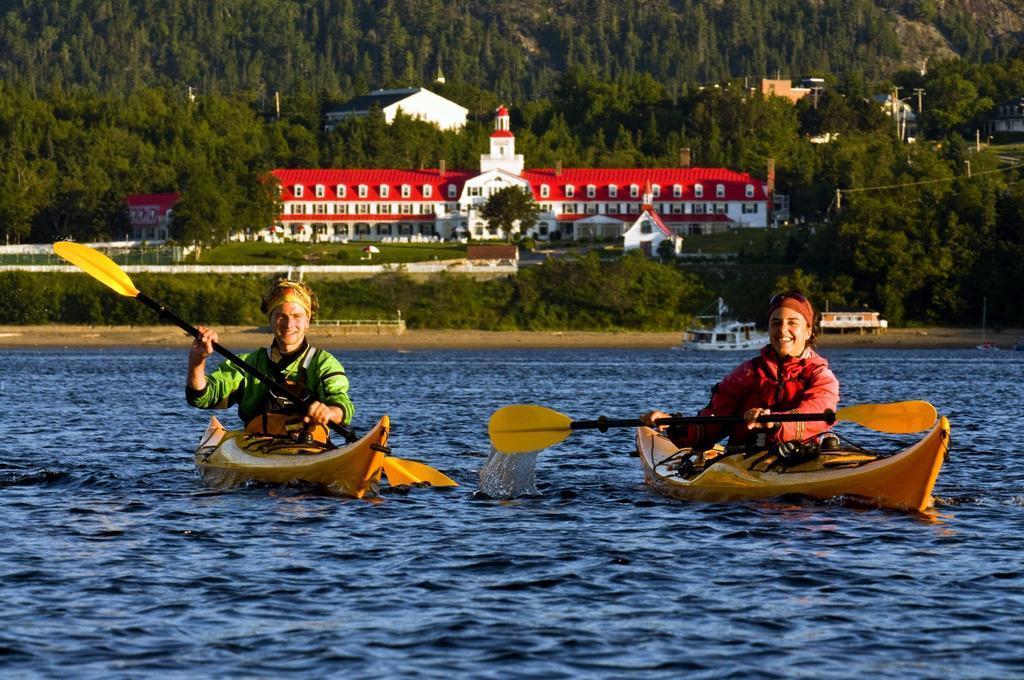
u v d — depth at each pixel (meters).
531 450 53.06
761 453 52.44
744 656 31.58
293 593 37.12
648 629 33.81
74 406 111.69
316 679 29.73
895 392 147.88
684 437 54.00
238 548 43.00
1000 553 42.91
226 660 30.95
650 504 52.53
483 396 133.88
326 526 46.97
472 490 56.28
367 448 51.72
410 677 29.88
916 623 34.50
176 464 66.31
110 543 43.69
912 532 46.28
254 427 55.12
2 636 32.59
